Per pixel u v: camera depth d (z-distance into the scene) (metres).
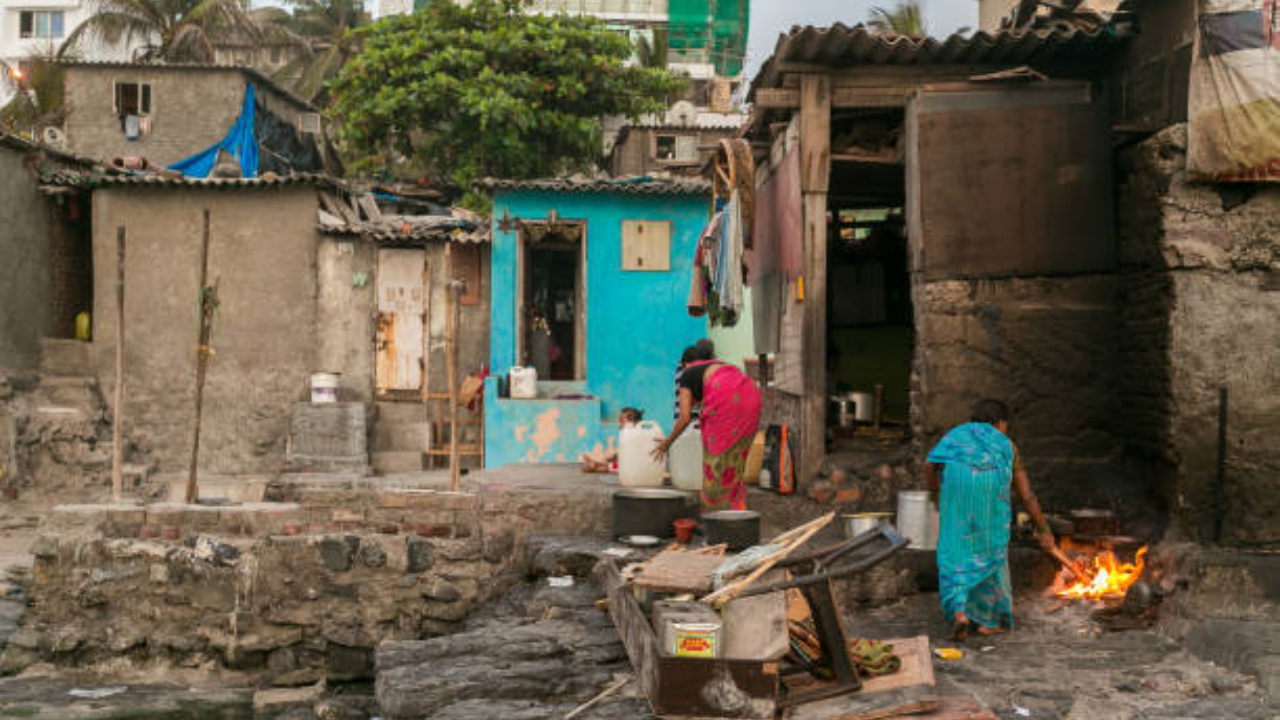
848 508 7.57
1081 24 7.77
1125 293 7.00
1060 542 6.53
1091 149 7.16
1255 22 6.03
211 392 14.51
